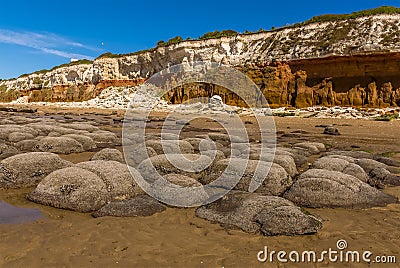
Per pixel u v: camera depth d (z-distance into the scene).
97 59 63.53
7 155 11.30
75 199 7.05
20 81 83.56
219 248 5.44
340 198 7.57
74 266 4.74
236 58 44.91
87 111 44.28
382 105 31.91
